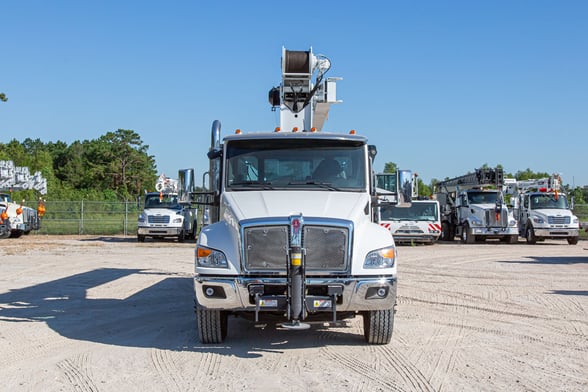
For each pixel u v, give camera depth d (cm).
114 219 3856
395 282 736
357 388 610
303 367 688
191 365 698
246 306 728
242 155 861
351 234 730
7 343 808
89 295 1231
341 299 725
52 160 10469
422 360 720
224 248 739
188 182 908
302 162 856
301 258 707
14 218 3152
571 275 1577
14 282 1421
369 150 879
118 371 673
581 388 611
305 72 1129
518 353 755
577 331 885
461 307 1088
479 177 3011
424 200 2889
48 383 630
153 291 1289
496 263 1903
